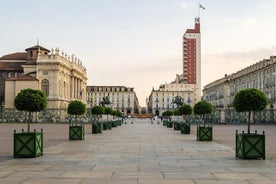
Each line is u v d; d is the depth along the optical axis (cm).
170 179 1067
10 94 9912
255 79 9438
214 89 14225
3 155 1667
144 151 1873
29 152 1559
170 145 2261
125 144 2328
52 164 1370
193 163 1412
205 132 2673
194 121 7906
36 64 10675
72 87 12012
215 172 1197
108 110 8106
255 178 1091
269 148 2077
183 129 3688
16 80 9912
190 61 19038
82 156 1634
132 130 4612
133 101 19425
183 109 5600
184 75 19200
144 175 1133
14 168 1270
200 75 19088
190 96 18900
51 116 8669
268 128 5325
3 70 11444
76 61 12575
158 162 1438
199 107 3597
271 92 8225
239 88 11081
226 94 12269
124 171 1209
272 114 7500
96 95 19275
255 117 7650
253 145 1534
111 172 1188
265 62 8862
